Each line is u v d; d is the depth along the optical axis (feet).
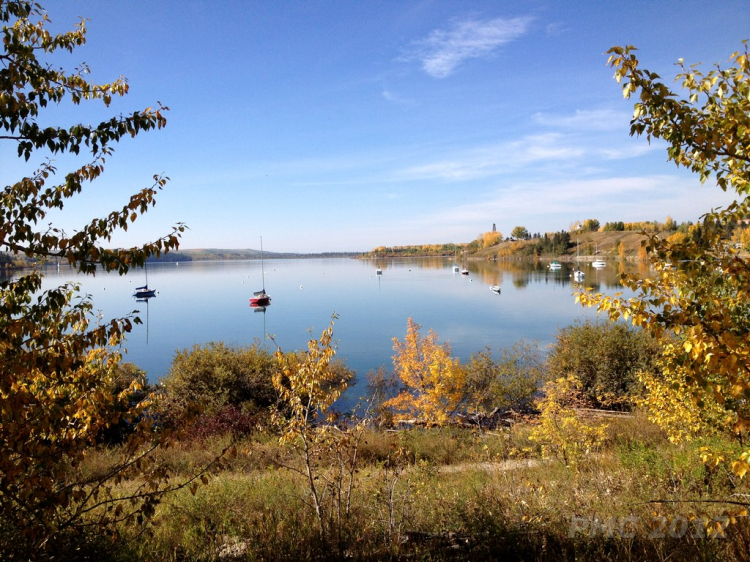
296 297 282.56
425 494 21.68
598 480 22.44
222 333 152.05
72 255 11.80
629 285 11.07
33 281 12.26
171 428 13.37
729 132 10.80
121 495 21.48
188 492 23.07
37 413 12.02
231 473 30.63
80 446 14.65
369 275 511.81
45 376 13.52
